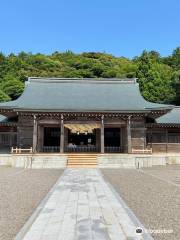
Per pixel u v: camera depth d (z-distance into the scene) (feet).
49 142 124.16
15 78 268.62
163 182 58.49
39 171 83.35
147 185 54.13
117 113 108.88
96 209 33.40
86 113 108.58
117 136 126.93
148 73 222.48
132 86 140.56
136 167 97.30
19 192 46.06
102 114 109.40
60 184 54.39
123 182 58.39
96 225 26.63
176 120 126.52
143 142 115.96
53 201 38.14
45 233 24.20
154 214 31.63
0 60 319.88
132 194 44.39
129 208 34.47
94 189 48.24
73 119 112.06
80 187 50.47
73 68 353.31
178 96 199.31
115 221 28.07
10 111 111.75
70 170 85.76
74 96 127.85
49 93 130.41
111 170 87.20
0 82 255.09
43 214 30.96
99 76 329.31
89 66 352.08
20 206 35.76
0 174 73.92
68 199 39.55
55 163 97.45
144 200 39.65
